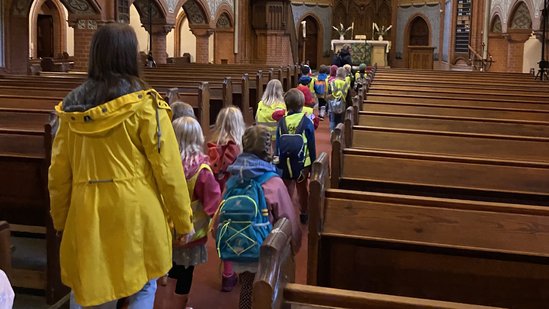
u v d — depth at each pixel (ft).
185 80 35.68
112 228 8.29
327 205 9.60
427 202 9.36
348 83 34.01
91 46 8.32
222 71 43.73
